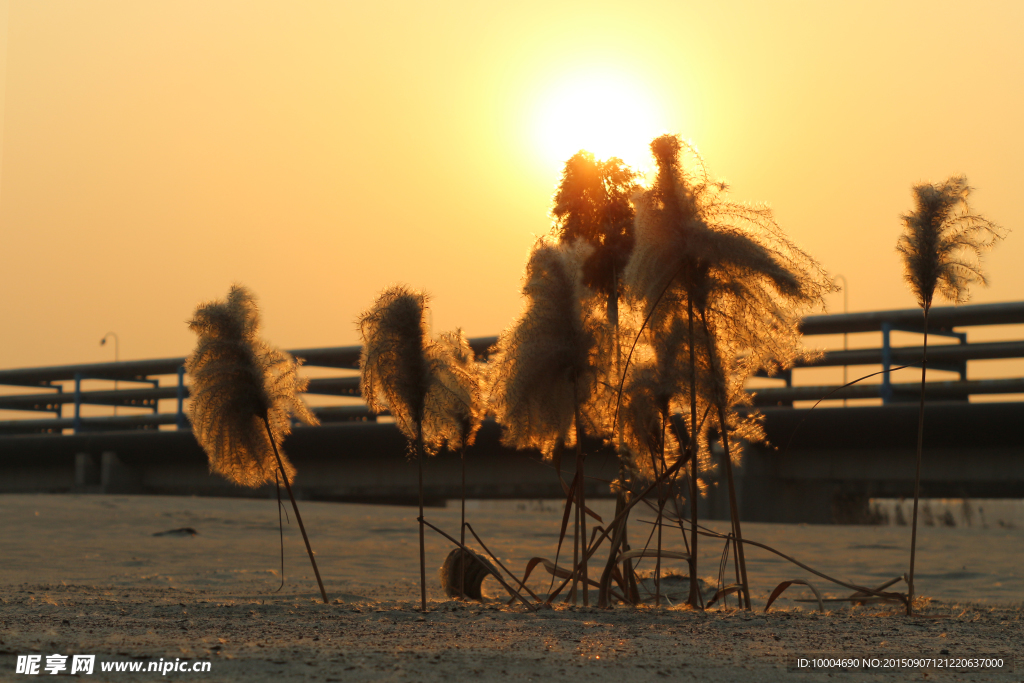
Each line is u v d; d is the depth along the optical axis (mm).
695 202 13773
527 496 68750
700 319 14125
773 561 29703
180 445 80000
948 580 24609
